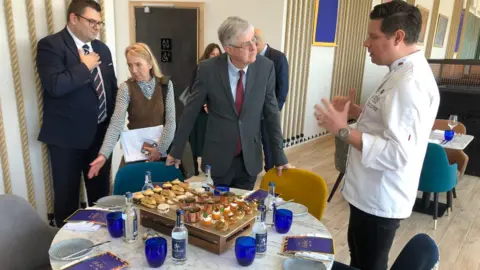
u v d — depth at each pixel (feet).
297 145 18.21
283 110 16.25
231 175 6.83
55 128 7.20
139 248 4.38
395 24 4.46
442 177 9.76
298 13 15.48
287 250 4.35
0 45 6.90
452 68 15.48
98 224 4.89
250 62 6.07
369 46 4.86
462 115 15.10
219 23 15.56
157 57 16.76
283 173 6.63
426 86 4.43
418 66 4.52
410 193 4.89
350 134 4.58
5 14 6.84
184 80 16.72
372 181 4.91
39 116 7.73
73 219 5.00
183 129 6.66
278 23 14.43
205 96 6.56
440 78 15.83
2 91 7.07
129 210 4.53
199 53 16.17
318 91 19.07
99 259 4.04
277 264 4.11
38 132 7.79
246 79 6.37
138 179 6.81
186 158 8.56
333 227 10.18
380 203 4.88
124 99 7.39
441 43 25.80
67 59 6.95
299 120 17.83
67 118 7.18
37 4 7.29
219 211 4.63
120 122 7.29
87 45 7.35
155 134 7.55
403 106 4.34
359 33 21.76
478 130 14.83
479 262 8.66
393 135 4.34
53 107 7.13
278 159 6.70
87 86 7.27
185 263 4.08
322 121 4.82
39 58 6.78
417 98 4.31
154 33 16.56
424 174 9.91
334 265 5.50
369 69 24.45
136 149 7.43
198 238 4.41
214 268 4.00
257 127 6.77
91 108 7.39
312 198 6.24
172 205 4.83
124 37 17.03
